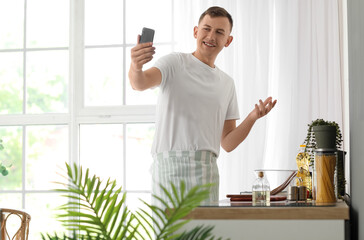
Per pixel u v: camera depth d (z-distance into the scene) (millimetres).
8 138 3982
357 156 1710
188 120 2355
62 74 3891
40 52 3895
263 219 1415
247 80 3252
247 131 2471
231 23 2492
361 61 1586
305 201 1770
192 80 2393
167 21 3678
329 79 3227
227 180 3203
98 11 3760
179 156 2334
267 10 3279
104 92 3744
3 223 2736
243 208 1424
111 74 3742
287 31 3283
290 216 1407
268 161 3268
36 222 3918
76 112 3729
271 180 2352
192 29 3328
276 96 3277
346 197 2266
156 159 2395
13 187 3979
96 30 3762
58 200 3939
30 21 3906
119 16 3744
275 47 3312
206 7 3330
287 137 3211
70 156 3734
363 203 1524
